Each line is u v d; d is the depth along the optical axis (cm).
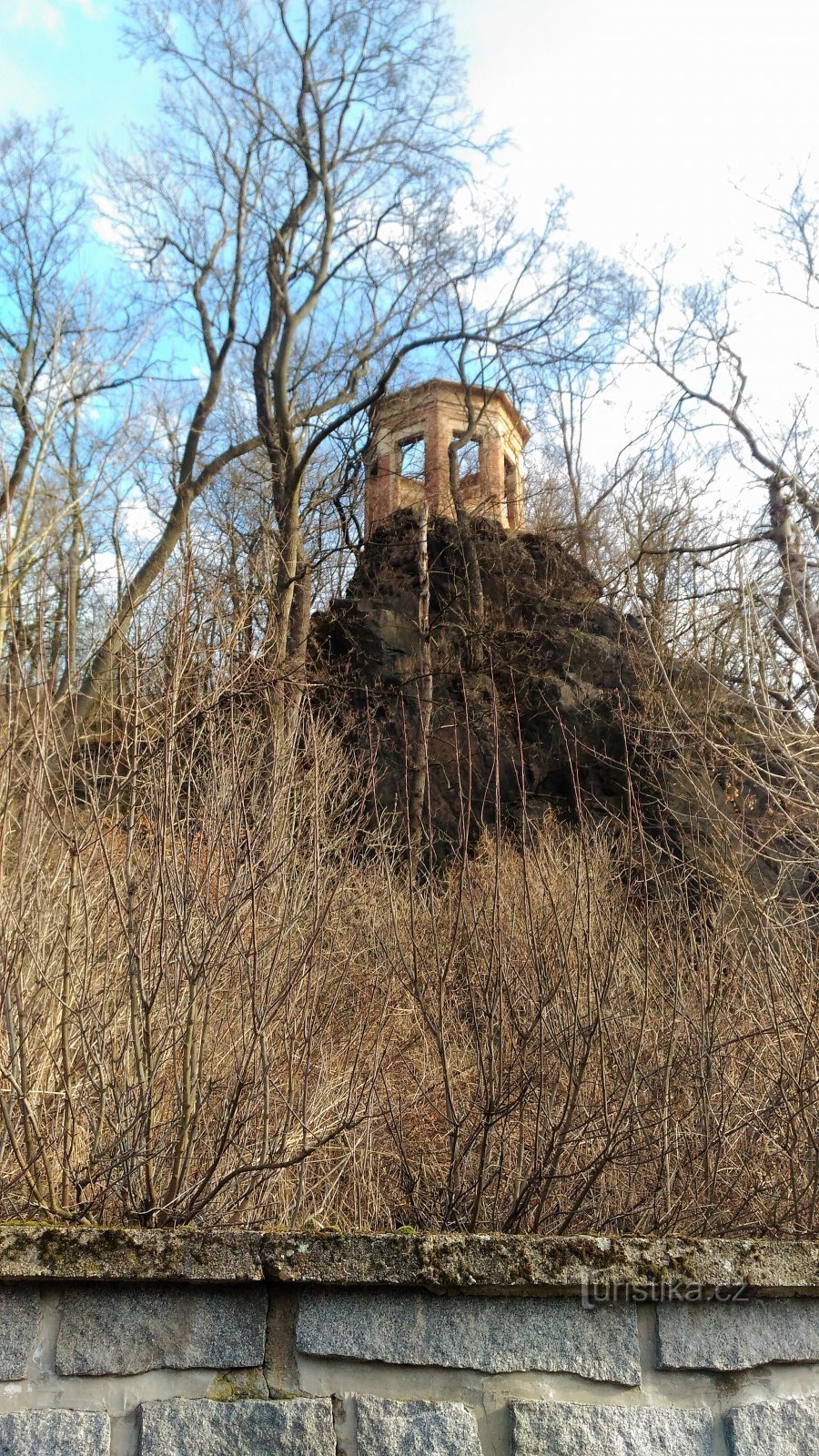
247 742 525
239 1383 295
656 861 664
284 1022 434
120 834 478
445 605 1652
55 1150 385
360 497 1917
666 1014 500
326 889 484
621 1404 305
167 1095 411
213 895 417
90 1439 284
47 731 468
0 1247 293
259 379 1970
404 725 648
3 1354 290
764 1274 317
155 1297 300
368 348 1961
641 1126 439
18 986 390
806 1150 460
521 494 2217
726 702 1048
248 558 846
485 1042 448
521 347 1856
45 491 1323
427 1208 430
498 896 451
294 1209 415
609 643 1573
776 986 518
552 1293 311
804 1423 311
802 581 928
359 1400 296
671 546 1838
